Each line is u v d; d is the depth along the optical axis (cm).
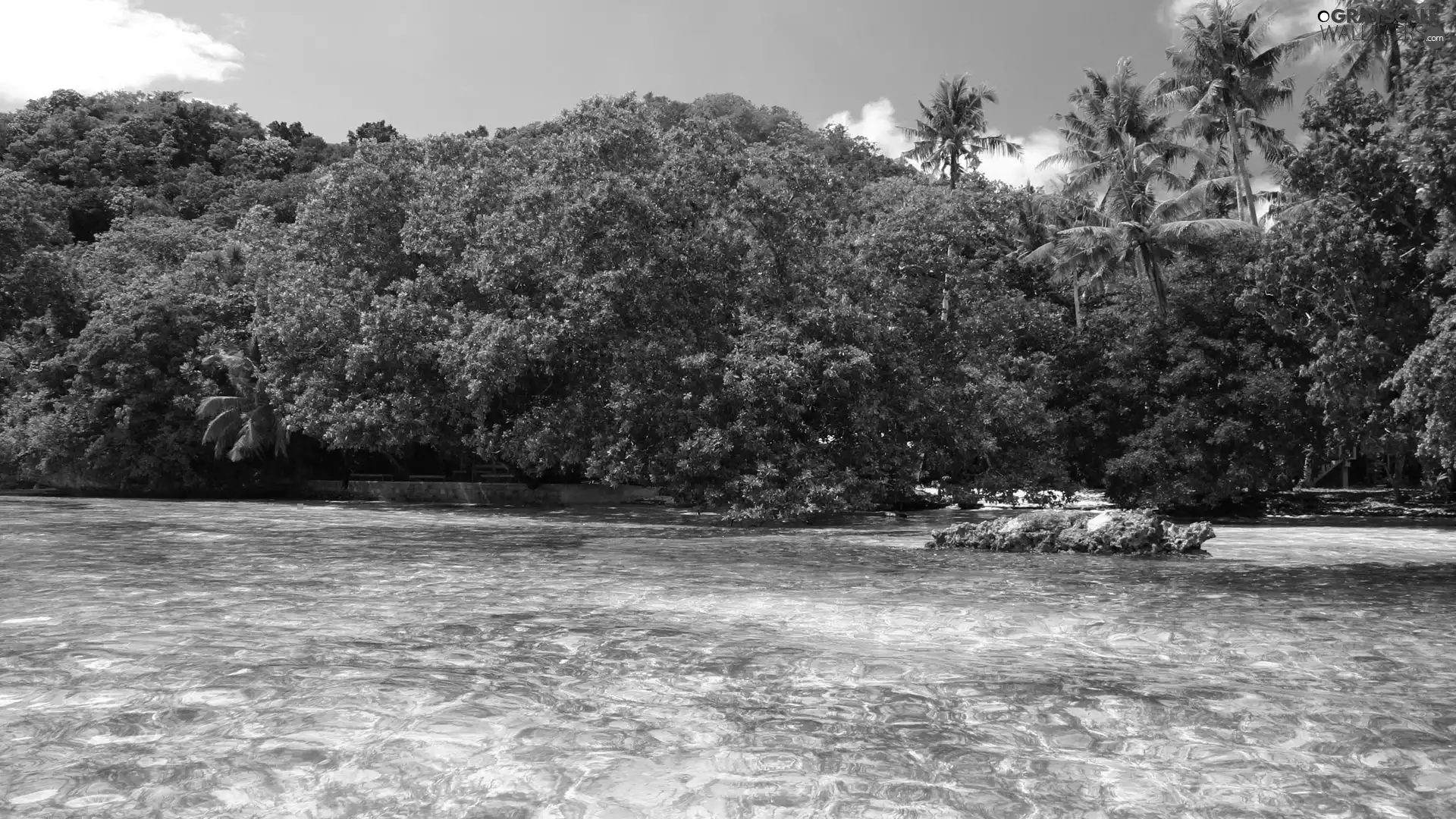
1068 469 3359
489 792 529
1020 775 562
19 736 616
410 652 860
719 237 2916
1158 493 3078
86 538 2000
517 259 2958
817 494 2566
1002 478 3069
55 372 4334
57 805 506
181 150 9394
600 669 805
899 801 523
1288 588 1330
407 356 3159
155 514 2877
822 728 646
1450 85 1708
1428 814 511
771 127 7175
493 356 2839
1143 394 3167
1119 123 5231
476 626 995
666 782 546
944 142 6062
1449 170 1672
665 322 2898
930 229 3167
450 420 3369
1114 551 1819
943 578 1412
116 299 4228
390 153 3534
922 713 682
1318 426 3023
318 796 522
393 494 4003
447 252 3241
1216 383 3091
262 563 1556
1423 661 861
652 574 1447
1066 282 4356
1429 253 1814
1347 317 2380
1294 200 2884
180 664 805
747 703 705
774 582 1362
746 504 2658
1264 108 4747
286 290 3500
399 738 617
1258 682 777
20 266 4806
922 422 2927
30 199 5416
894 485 2938
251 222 4016
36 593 1205
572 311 2855
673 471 2730
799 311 2795
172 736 617
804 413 2881
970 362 3080
